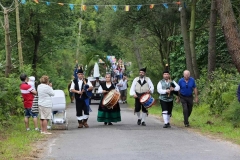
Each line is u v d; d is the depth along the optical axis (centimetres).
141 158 1003
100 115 1733
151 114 2345
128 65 5556
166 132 1477
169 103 1633
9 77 1973
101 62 4050
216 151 1089
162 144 1205
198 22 3016
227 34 1585
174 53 3083
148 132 1477
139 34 3759
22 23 3138
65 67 4506
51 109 1486
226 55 2750
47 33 3278
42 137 1373
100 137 1361
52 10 3142
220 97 1939
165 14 3172
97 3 3888
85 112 1661
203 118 1898
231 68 2714
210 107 2012
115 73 3962
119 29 3506
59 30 3319
